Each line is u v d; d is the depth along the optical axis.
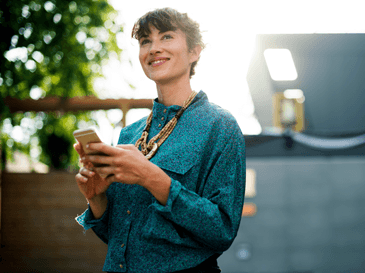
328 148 5.13
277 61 6.50
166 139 1.15
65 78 5.89
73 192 4.67
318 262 5.34
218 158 1.10
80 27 6.09
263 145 5.36
